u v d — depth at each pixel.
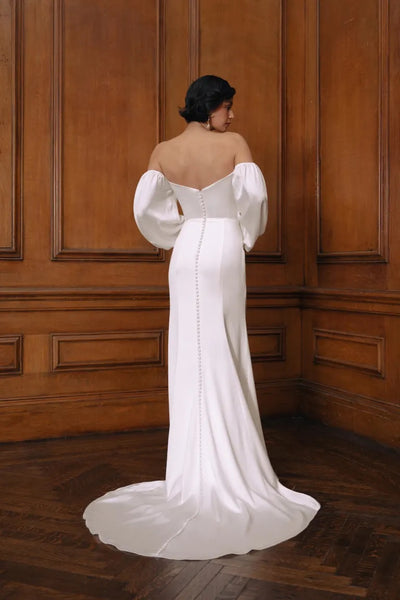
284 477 3.22
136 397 4.30
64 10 4.09
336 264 4.31
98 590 2.03
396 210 3.72
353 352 4.14
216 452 2.69
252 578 2.12
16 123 3.98
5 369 3.96
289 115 4.68
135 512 2.64
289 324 4.71
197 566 2.20
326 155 4.40
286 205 4.68
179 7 4.38
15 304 3.97
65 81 4.11
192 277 2.75
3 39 3.94
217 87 2.70
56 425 4.09
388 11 3.76
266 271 4.63
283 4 4.63
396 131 3.71
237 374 2.78
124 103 4.25
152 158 2.84
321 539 2.44
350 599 1.97
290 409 4.70
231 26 4.50
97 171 4.20
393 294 3.66
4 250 3.95
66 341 4.12
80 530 2.54
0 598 1.98
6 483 3.16
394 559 2.27
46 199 4.07
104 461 3.55
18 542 2.42
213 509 2.56
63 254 4.10
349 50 4.13
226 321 2.76
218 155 2.69
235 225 2.80
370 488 3.06
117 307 4.21
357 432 4.07
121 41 4.23
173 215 2.84
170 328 2.88
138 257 4.29
